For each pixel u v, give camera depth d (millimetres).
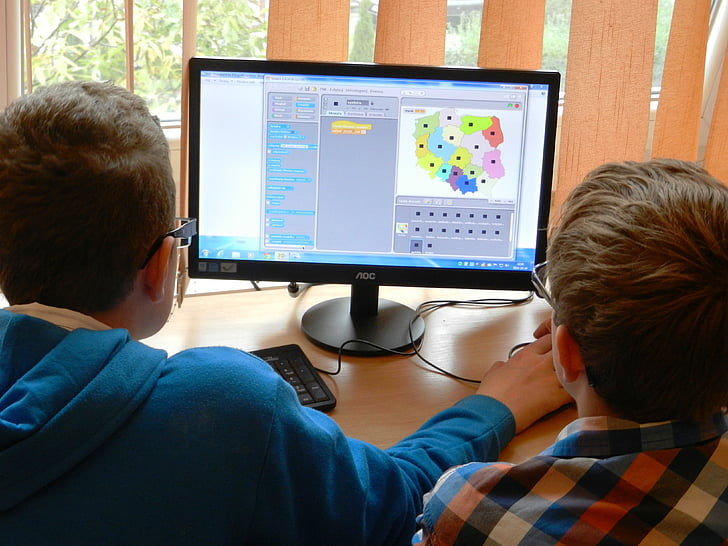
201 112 1242
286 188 1279
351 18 1576
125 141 701
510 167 1280
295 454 730
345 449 799
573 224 686
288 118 1250
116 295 732
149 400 681
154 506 657
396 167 1274
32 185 667
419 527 885
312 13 1458
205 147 1256
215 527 675
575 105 1668
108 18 1465
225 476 678
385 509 854
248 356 782
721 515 619
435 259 1314
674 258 607
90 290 715
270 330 1368
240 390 707
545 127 1267
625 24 1626
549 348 1210
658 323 613
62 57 1479
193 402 685
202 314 1418
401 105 1250
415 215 1295
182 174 1415
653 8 1625
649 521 624
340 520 775
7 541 627
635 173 689
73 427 626
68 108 687
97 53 1491
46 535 632
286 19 1447
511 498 685
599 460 664
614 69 1654
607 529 625
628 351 637
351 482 789
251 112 1247
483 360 1302
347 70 1231
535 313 1487
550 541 636
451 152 1271
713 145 1873
